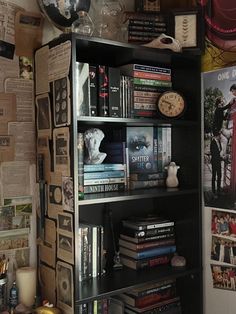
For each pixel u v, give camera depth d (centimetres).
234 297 173
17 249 162
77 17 158
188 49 179
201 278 184
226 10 171
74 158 143
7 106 159
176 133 194
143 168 187
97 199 150
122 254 184
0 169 158
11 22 159
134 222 184
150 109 176
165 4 191
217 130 177
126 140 182
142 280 165
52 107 154
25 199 163
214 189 179
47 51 156
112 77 160
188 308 189
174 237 192
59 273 152
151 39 177
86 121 150
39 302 157
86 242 163
